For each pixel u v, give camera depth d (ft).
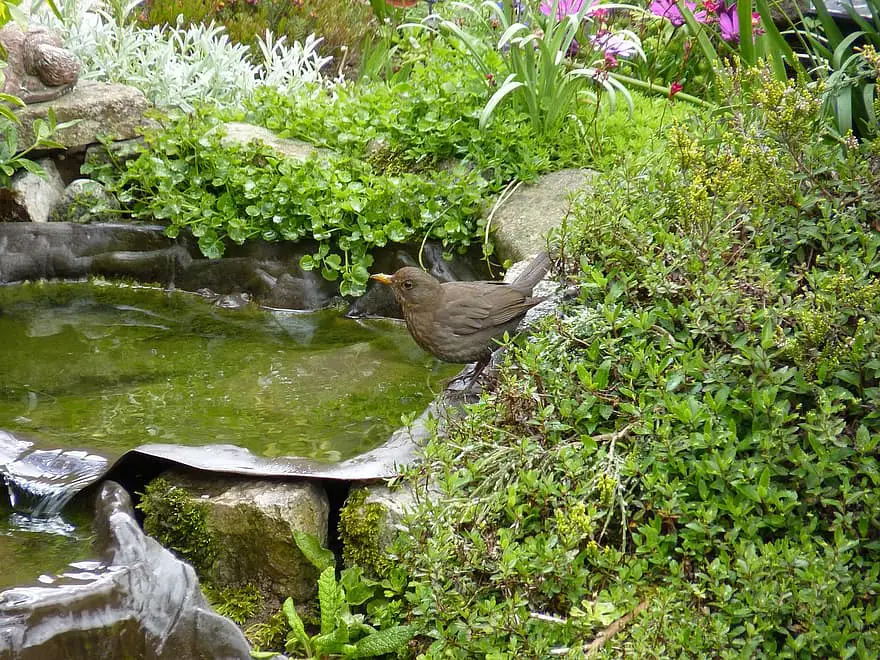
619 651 9.92
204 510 12.48
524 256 17.98
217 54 24.90
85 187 21.35
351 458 13.11
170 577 11.20
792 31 22.25
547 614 10.94
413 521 11.48
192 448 13.14
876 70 13.70
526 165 20.01
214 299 20.51
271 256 20.49
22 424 14.49
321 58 28.76
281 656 11.66
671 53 24.29
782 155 13.91
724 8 22.29
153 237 20.66
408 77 25.89
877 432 11.44
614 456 11.62
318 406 15.29
